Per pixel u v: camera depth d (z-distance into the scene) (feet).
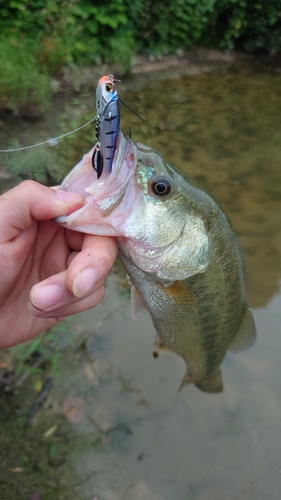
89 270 0.44
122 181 0.48
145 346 1.03
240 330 0.73
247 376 1.01
